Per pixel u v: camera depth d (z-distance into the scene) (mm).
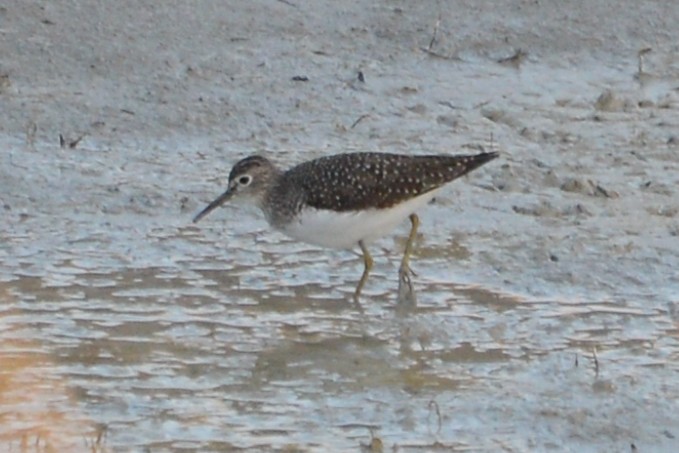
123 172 16875
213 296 14000
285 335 13164
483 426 11344
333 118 18609
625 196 16656
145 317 13453
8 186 16266
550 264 14773
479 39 20875
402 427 11328
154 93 18750
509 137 18281
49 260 14680
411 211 14445
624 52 20891
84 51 19469
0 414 11453
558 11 21609
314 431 11242
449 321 13492
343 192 14109
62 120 17953
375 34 20797
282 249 15242
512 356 12711
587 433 11227
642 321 13516
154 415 11484
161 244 15195
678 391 11977
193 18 20547
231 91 18984
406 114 18828
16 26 19797
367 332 13273
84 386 11992
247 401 11789
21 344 12773
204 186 16609
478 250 15109
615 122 18891
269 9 21078
